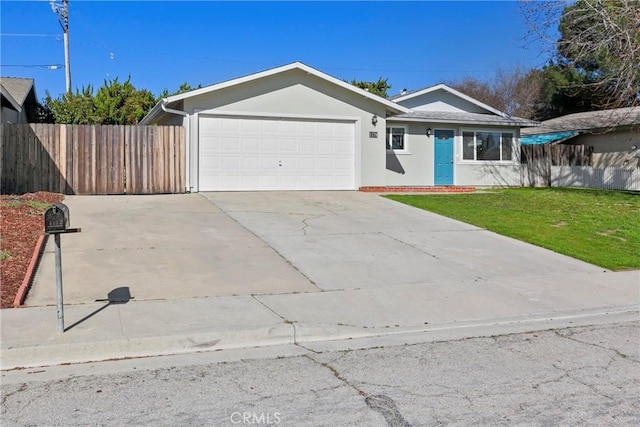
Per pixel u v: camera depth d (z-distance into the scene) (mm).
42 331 5629
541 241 11461
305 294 7543
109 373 4891
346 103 18250
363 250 10227
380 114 18734
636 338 6102
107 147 15703
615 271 9500
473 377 4824
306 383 4648
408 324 6523
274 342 5922
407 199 16531
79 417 3945
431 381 4711
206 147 16688
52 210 5438
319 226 12148
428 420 3908
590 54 20047
